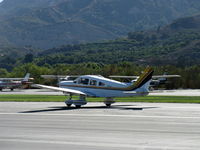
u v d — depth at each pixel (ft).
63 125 98.99
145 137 81.87
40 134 85.61
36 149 71.05
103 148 71.61
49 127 95.55
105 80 155.43
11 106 160.15
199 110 138.82
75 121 107.04
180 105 163.53
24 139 79.92
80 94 153.17
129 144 74.90
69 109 144.87
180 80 440.86
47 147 72.64
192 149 70.85
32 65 521.24
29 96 246.88
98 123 102.78
